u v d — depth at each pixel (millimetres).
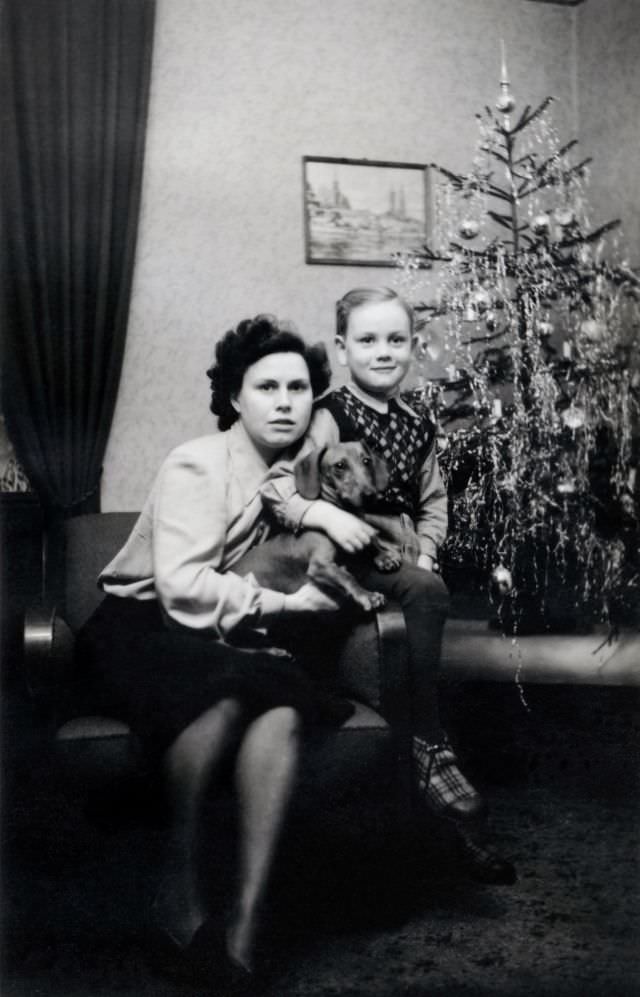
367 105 2768
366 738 1487
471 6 2838
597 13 2895
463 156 2826
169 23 2691
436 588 1672
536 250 2682
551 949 1527
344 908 1601
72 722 1505
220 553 1625
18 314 2678
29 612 1646
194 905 1451
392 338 2004
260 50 2719
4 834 1682
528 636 2545
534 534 2645
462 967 1470
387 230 2754
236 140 2713
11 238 2664
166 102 2697
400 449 1938
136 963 1481
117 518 1929
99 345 2707
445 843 1686
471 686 2414
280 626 1617
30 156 2654
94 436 2707
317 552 1621
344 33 2742
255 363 1734
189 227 2727
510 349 2650
